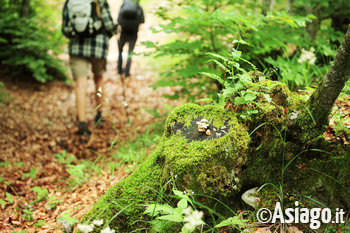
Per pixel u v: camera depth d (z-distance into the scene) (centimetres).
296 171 227
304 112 218
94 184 340
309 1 402
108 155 452
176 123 243
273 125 222
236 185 223
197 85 413
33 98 663
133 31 597
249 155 233
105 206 227
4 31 685
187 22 350
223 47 417
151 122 555
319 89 205
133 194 229
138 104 649
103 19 505
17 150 463
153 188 229
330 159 222
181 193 190
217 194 214
